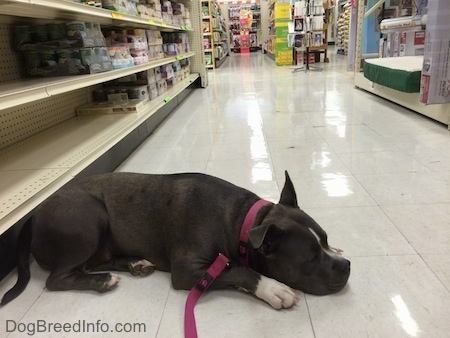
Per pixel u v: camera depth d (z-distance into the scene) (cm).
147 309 134
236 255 138
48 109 286
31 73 259
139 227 150
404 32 495
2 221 138
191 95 603
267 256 127
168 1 505
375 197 203
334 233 171
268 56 1438
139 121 303
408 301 127
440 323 117
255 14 1847
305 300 131
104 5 282
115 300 139
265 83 681
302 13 820
